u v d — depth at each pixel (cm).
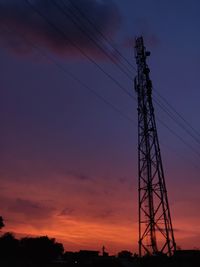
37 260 8294
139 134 5544
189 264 5328
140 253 5334
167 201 5303
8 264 7644
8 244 9419
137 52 5862
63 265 7331
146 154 5438
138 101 5647
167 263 5219
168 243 5272
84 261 7312
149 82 5628
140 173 5447
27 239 10038
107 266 6738
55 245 10106
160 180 5325
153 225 5275
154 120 5500
